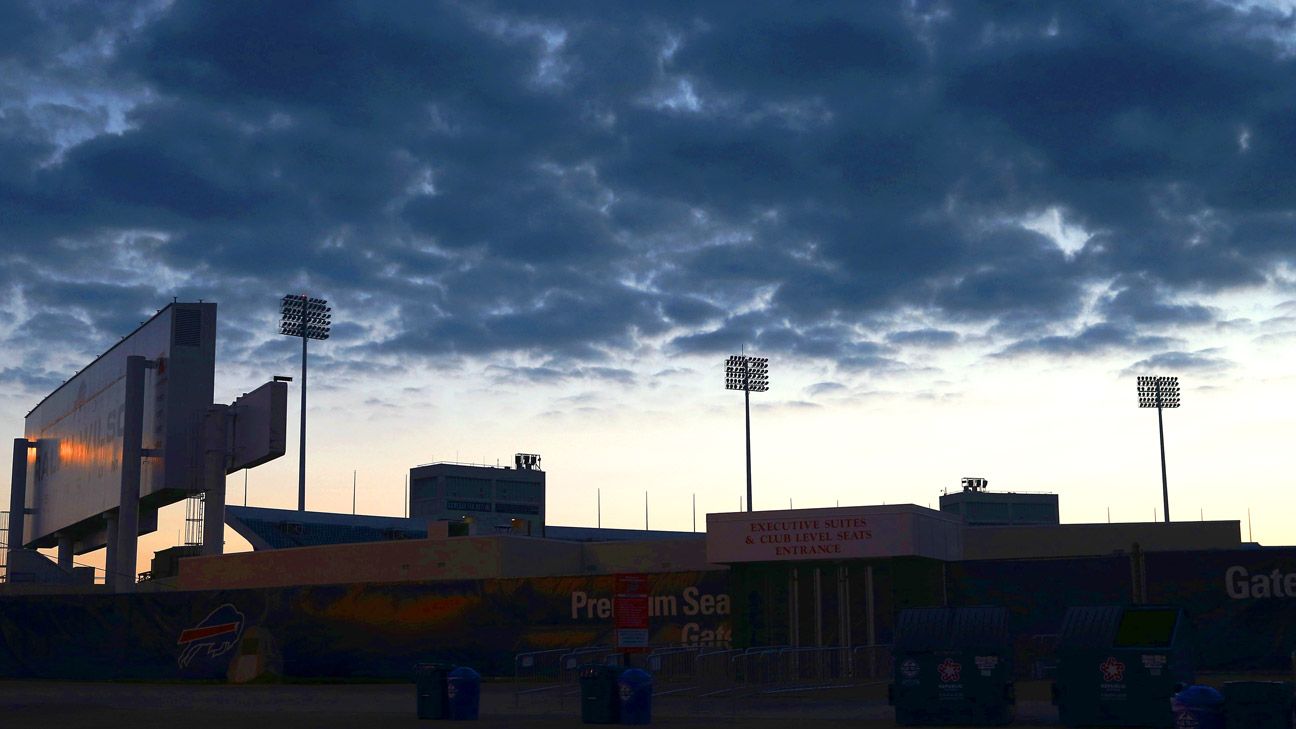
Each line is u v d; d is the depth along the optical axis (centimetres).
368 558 5497
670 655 3631
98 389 6000
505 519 10950
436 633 4397
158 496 5444
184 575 5756
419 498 15000
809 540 4181
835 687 3559
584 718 2605
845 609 4153
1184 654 2338
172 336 5288
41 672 4672
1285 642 3753
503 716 2892
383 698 3653
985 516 15975
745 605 4269
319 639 4475
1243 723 1998
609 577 4278
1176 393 12188
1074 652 2333
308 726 2591
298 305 11369
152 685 4428
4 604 4753
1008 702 2412
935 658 2450
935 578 4138
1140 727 2272
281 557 5634
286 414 5075
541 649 4300
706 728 2467
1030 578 4047
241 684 4447
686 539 5619
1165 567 3909
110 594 4797
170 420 5256
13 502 6925
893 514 4078
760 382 10875
